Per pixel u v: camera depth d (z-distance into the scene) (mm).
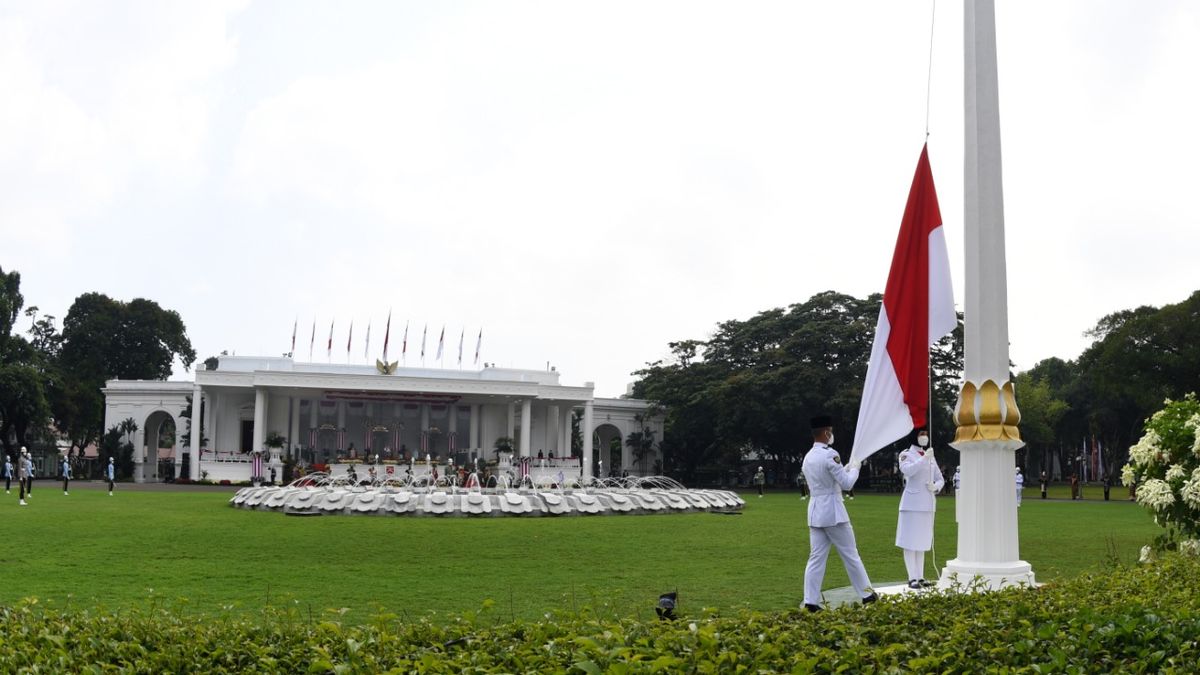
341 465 61844
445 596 14070
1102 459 90000
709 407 67875
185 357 87375
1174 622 7113
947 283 13312
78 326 80625
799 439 65375
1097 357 61531
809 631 7418
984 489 12266
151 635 7578
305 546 20703
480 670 6152
